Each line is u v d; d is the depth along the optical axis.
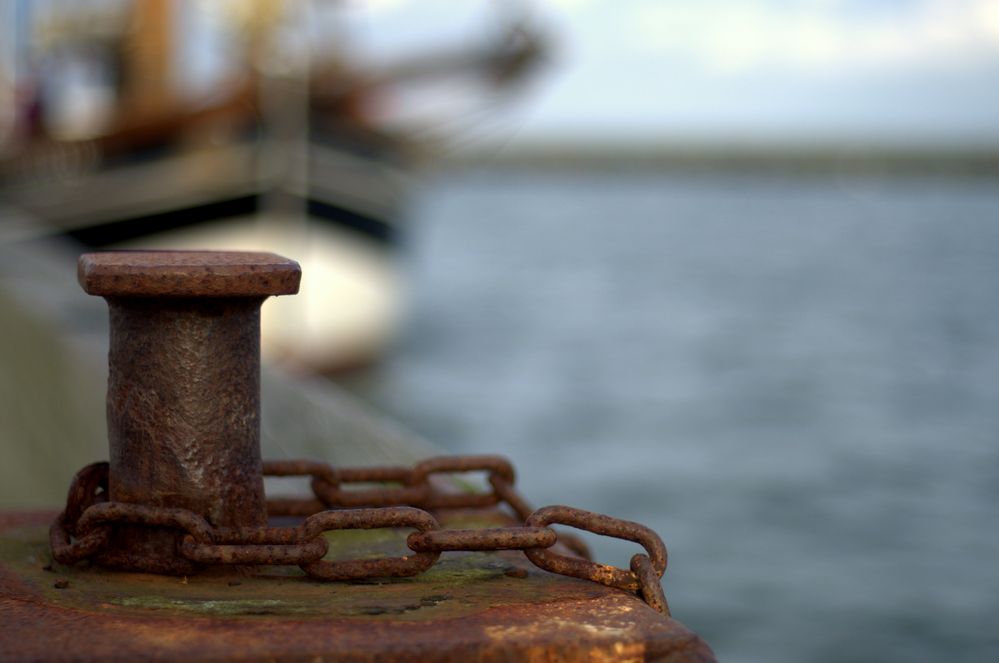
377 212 19.34
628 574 1.73
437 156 20.73
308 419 4.09
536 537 1.73
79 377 5.82
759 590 11.09
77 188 18.23
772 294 43.06
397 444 3.72
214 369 1.84
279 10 17.84
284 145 17.97
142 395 1.83
